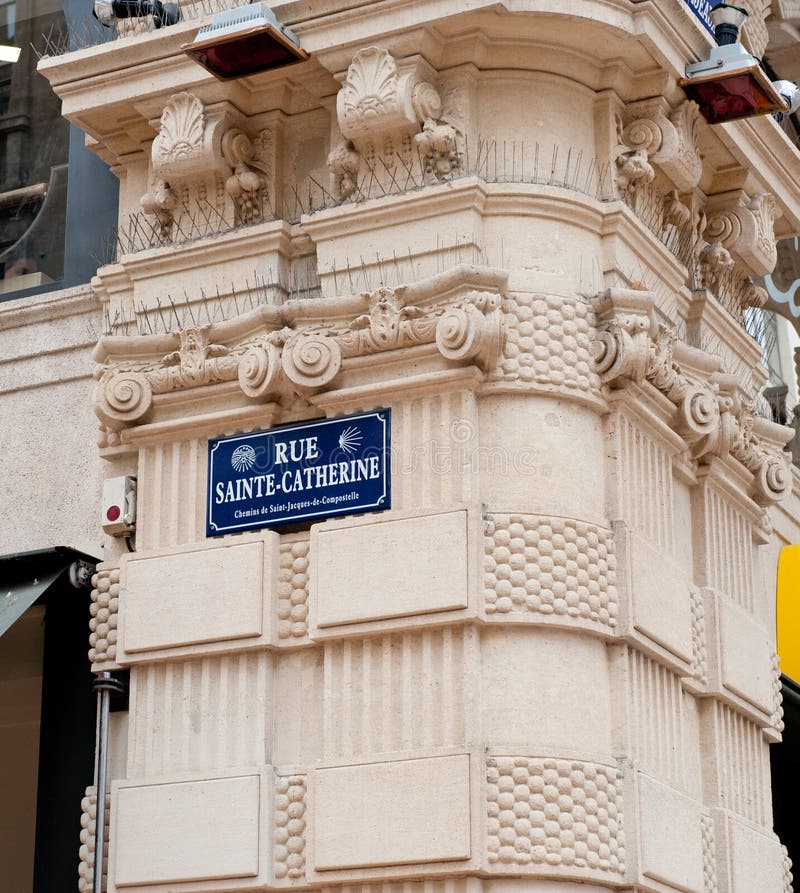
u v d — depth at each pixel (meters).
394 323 13.54
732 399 15.30
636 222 14.32
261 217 14.67
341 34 14.11
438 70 14.19
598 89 14.50
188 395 14.32
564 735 12.95
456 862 12.50
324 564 13.43
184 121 14.62
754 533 16.12
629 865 12.97
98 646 14.16
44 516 15.12
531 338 13.56
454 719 12.82
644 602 13.63
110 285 15.09
